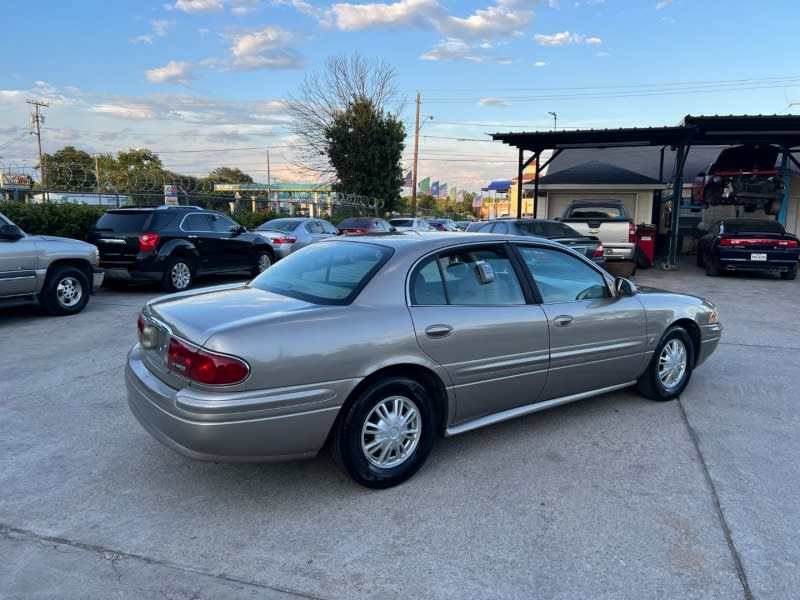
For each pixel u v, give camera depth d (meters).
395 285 3.62
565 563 2.84
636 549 2.95
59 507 3.33
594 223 13.94
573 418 4.75
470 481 3.67
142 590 2.63
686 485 3.61
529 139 17.75
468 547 2.97
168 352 3.27
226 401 3.00
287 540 3.03
